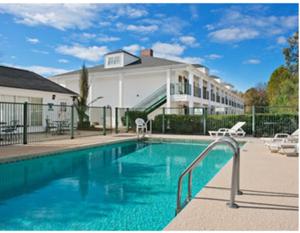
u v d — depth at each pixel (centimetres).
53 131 1577
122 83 2173
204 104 2655
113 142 1229
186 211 346
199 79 2556
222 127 1602
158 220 415
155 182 651
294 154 840
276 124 1471
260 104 4906
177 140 1420
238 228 295
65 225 396
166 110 2039
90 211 455
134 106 2303
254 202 380
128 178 692
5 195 548
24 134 1066
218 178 524
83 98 1919
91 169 808
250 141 1250
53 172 767
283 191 434
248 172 579
